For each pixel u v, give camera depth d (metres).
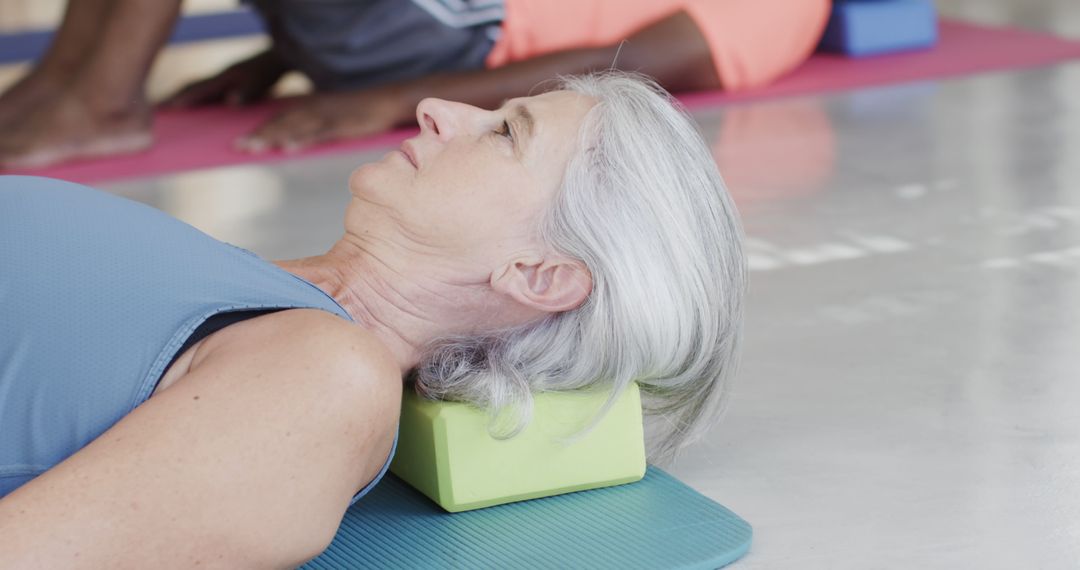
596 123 1.89
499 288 1.87
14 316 1.67
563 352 1.93
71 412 1.63
